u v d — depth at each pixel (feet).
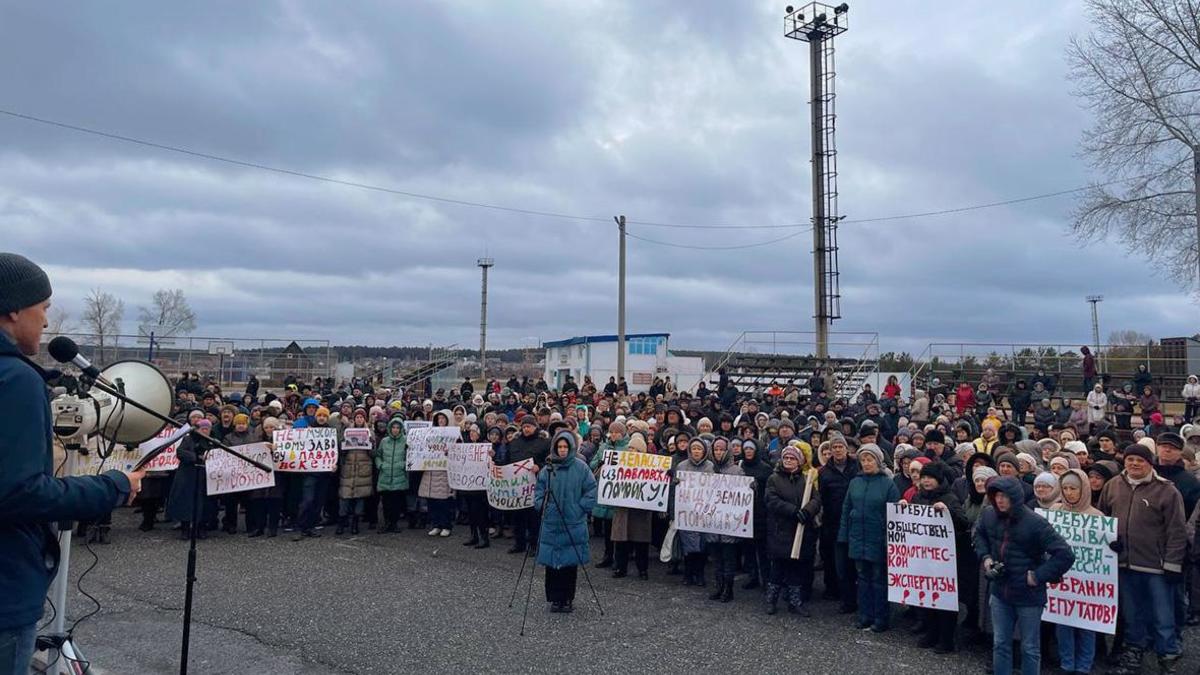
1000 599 20.48
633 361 130.21
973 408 72.74
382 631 25.12
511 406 61.62
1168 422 72.23
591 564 36.81
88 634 24.35
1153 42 76.59
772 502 28.35
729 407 73.97
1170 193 77.97
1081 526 23.26
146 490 41.65
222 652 22.93
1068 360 103.19
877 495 26.78
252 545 39.04
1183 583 24.35
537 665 22.21
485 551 38.22
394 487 42.24
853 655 23.95
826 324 113.80
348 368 126.93
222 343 114.32
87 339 104.42
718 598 30.30
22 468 8.32
